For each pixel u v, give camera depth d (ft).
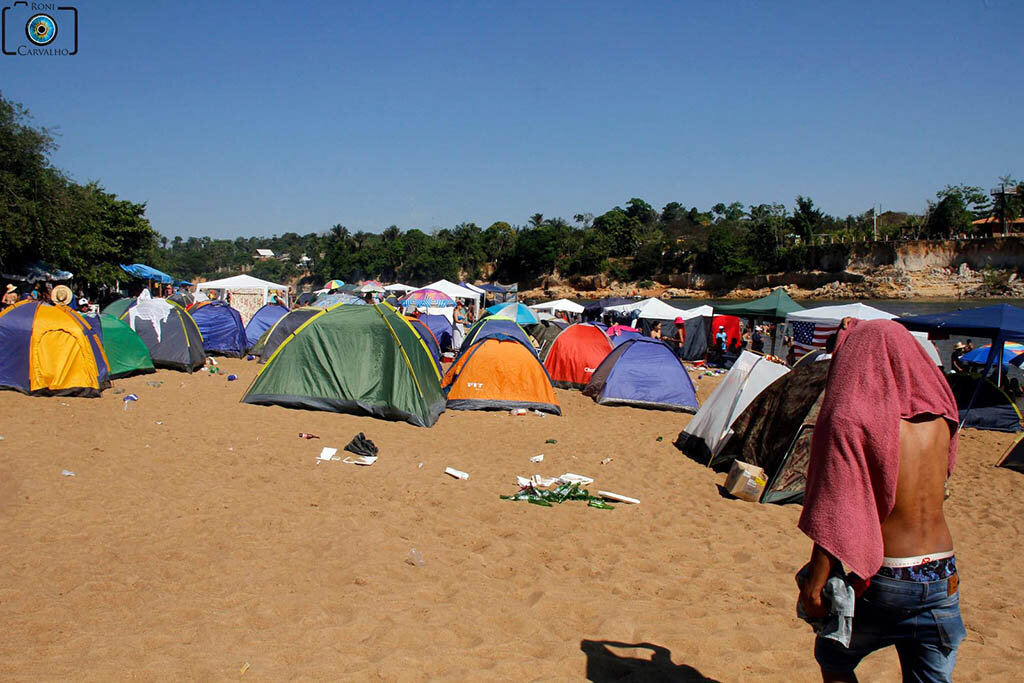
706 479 28.81
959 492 29.81
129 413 35.19
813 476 7.73
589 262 346.74
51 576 14.60
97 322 45.09
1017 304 223.30
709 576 17.83
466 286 127.44
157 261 194.59
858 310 64.03
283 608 13.75
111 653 11.21
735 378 32.86
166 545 16.89
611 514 22.85
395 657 11.62
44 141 99.91
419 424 36.96
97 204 134.21
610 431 39.01
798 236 308.19
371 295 66.59
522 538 19.70
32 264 102.12
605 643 13.12
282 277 466.29
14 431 29.14
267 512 20.03
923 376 7.68
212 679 10.44
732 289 305.73
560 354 57.06
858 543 7.20
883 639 7.80
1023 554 21.52
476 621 13.80
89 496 20.42
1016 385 50.16
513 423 39.40
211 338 65.05
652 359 49.52
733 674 12.08
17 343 38.47
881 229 299.17
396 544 18.08
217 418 34.88
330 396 38.70
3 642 11.46
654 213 530.27
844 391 7.58
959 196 280.72
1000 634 14.96
